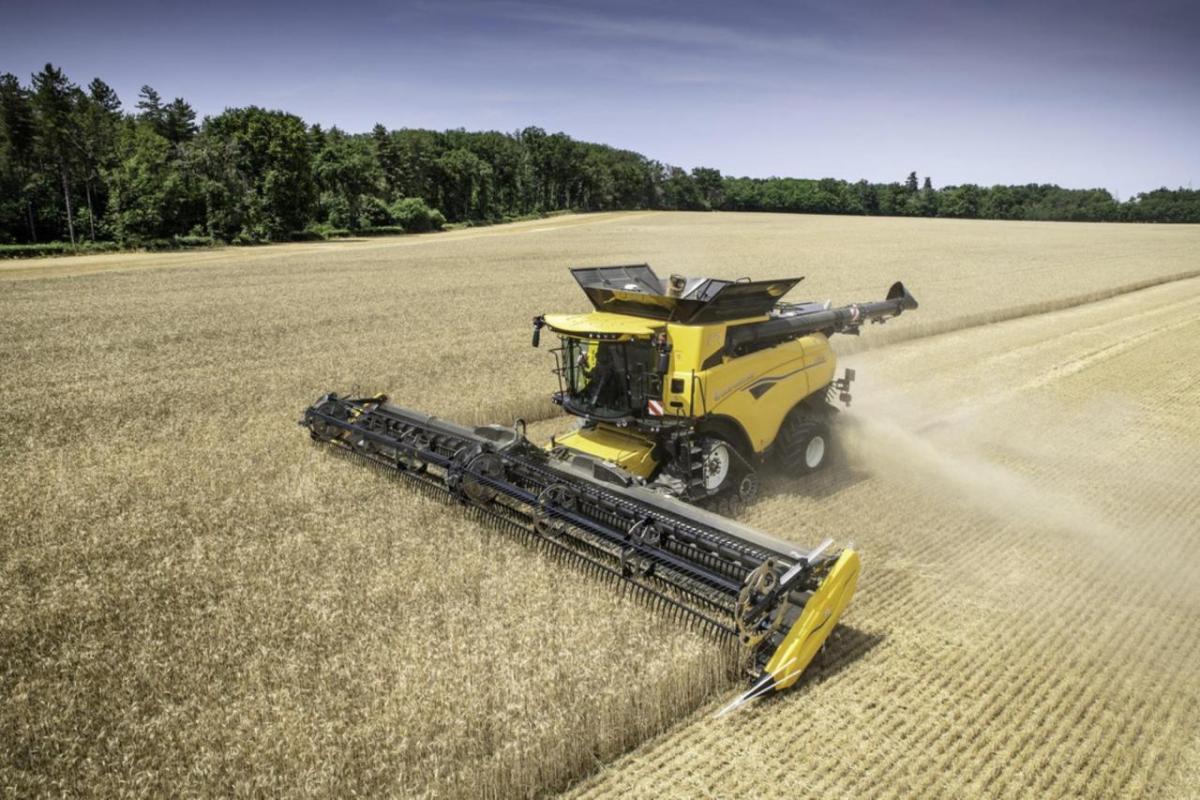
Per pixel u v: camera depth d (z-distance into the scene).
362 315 26.91
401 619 7.61
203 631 7.40
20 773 5.61
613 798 5.76
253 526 9.68
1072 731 6.54
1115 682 7.20
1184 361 20.75
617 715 6.23
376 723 6.12
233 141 70.94
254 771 5.64
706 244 63.09
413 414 11.53
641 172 150.12
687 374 9.58
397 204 89.06
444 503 10.26
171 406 15.47
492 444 9.95
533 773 5.73
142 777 5.57
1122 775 6.04
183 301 30.12
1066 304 31.39
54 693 6.52
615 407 10.27
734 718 6.63
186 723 6.17
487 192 113.81
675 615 7.61
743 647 6.86
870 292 33.91
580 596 7.96
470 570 8.51
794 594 7.30
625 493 8.53
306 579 8.37
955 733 6.48
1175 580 9.20
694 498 10.16
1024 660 7.50
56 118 62.22
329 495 10.62
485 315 27.08
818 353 12.01
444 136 127.69
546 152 132.62
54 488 11.04
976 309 28.44
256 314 27.00
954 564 9.51
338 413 12.49
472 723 6.11
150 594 8.08
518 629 7.42
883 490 11.82
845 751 6.25
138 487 11.05
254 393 16.50
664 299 9.61
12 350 20.94
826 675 7.24
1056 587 8.98
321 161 85.56
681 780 5.93
